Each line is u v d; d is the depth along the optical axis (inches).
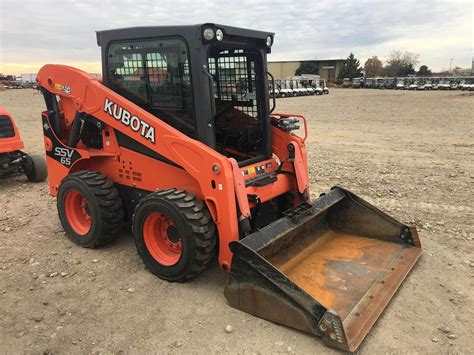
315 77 1916.8
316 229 189.5
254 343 131.5
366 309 139.9
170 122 171.8
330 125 655.8
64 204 201.9
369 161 375.6
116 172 195.2
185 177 168.4
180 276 161.5
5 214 246.7
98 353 129.5
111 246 201.9
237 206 153.5
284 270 161.8
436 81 2058.3
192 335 136.3
